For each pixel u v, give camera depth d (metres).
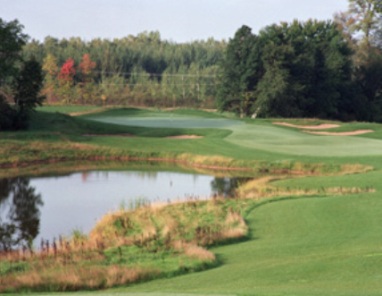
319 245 21.83
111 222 28.73
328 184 39.47
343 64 112.56
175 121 89.19
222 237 24.45
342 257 18.00
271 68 105.75
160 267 19.41
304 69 108.94
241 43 112.12
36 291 17.23
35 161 58.03
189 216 29.30
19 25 72.94
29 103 73.00
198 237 24.53
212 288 15.62
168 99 151.12
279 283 15.69
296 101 108.56
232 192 41.09
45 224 31.41
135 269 18.84
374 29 128.38
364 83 123.06
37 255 22.09
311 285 15.01
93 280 17.86
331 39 119.38
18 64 88.81
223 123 85.56
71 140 65.75
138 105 148.38
